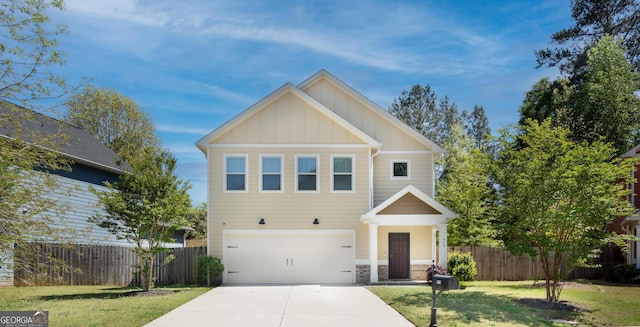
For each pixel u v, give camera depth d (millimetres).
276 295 16016
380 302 14367
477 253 22656
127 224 16203
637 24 35094
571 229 14156
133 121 43406
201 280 20234
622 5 35406
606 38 33031
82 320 10695
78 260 18641
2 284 17125
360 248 20766
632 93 32750
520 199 14617
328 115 21125
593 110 32875
